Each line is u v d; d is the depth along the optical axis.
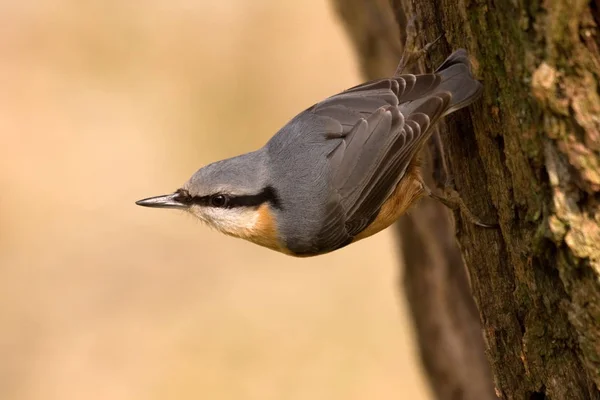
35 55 16.62
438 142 7.27
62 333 13.96
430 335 9.41
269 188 7.18
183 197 7.46
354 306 13.86
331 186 6.96
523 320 5.96
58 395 13.13
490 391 9.14
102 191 15.62
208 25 16.77
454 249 8.95
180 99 16.25
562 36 4.82
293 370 12.98
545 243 5.38
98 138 16.05
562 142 5.02
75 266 14.88
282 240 7.29
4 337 13.85
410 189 7.14
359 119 6.87
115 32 16.81
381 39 9.31
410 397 12.45
